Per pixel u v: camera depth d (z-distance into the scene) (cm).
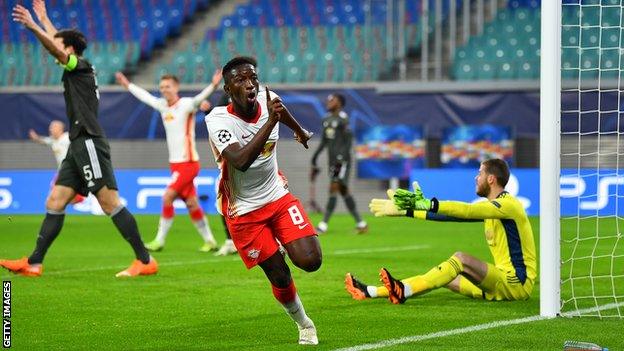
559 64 2125
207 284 2748
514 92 6175
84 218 5947
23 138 6562
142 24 7644
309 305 2350
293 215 1795
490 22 7131
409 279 2344
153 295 2530
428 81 6334
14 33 7538
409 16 7394
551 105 2119
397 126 6272
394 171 6281
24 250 3928
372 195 6438
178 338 1927
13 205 6419
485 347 1802
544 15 2130
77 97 2816
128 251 3841
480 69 6681
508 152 6144
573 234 4600
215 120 1725
